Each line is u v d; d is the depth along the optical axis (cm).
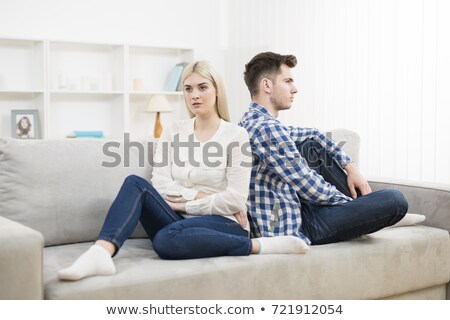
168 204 206
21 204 204
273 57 237
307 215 225
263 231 219
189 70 214
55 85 529
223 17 606
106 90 539
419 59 376
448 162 357
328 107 453
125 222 183
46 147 213
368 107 416
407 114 385
